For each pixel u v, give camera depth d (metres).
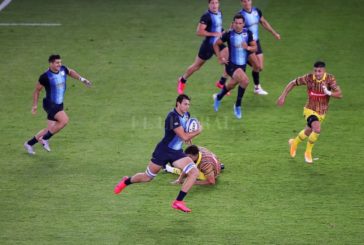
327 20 84.81
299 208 48.16
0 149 56.47
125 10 89.00
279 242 44.31
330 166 53.72
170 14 87.31
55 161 54.69
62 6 90.50
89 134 58.94
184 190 46.47
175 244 44.25
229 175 52.53
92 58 74.75
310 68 72.00
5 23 84.50
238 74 59.97
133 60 74.19
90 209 48.19
